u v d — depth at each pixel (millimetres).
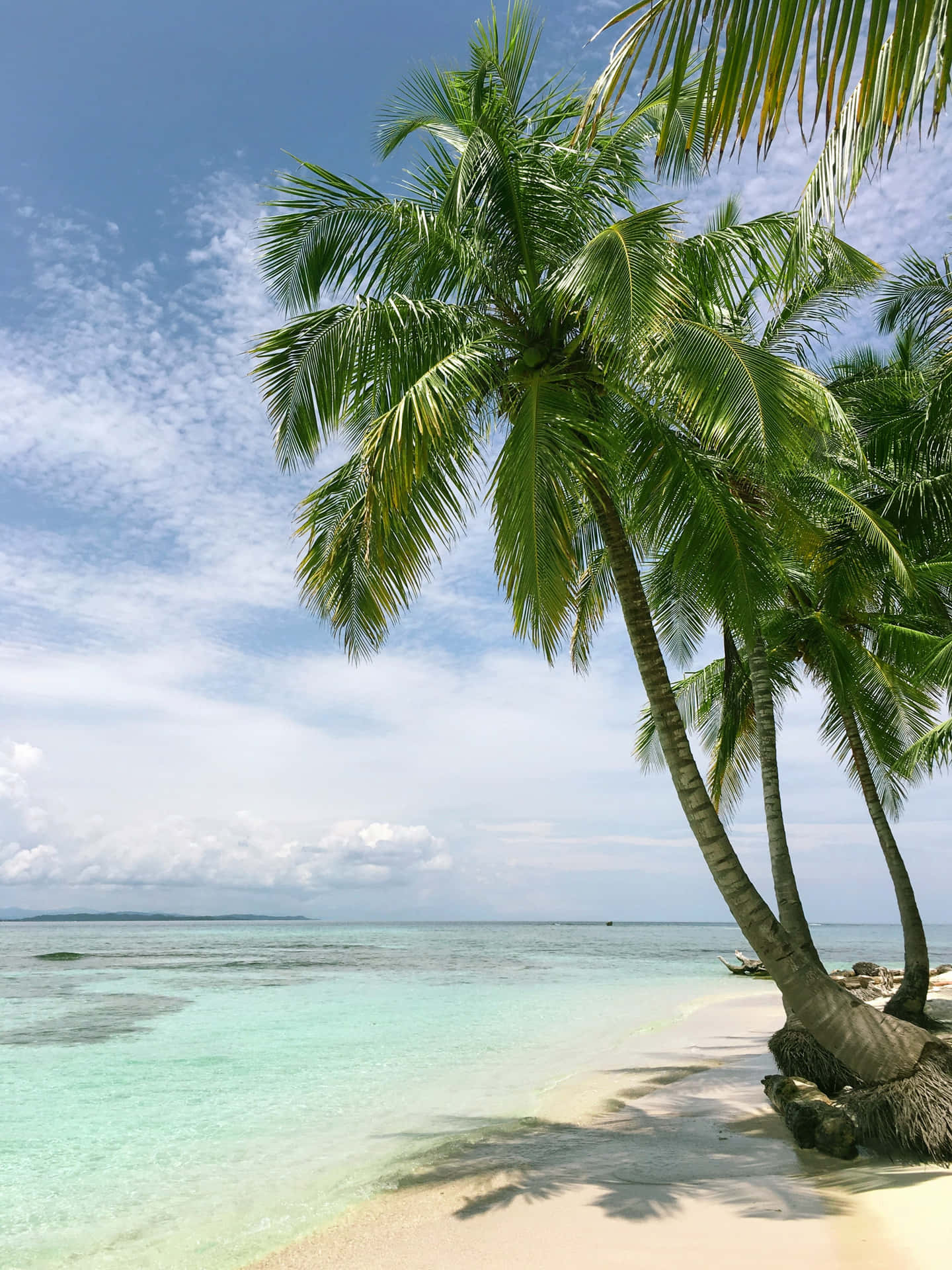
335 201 8469
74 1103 10367
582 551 11555
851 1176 6047
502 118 8352
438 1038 15188
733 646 12992
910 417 13156
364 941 69375
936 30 3150
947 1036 11133
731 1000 20922
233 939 75062
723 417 7207
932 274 12148
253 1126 9180
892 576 14336
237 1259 5379
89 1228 6098
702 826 7863
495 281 8391
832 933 151000
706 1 3061
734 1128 7926
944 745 12141
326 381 8289
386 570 8242
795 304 12375
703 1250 4801
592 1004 20500
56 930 118938
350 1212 6191
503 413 8930
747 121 3057
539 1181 6547
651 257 6785
